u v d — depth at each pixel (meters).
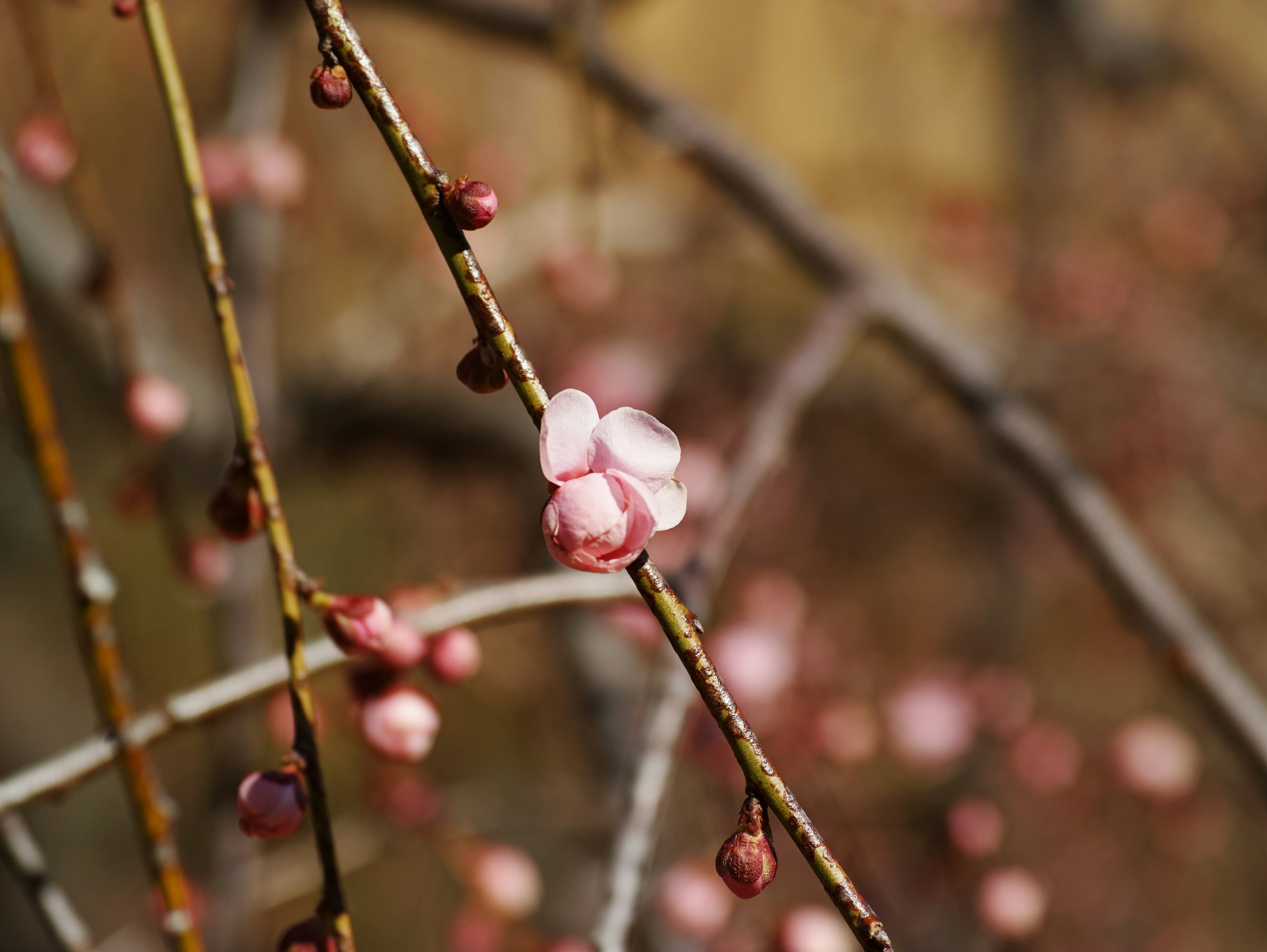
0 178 0.45
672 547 0.79
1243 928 1.38
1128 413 1.37
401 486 1.36
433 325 1.13
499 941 0.79
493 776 1.28
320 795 0.40
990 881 0.75
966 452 1.32
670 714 0.48
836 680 0.94
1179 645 0.68
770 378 0.70
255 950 1.07
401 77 1.20
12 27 1.13
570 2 0.75
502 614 0.47
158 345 0.95
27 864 0.46
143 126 1.29
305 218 1.27
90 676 0.45
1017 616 1.36
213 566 0.64
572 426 0.38
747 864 0.37
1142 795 0.98
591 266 0.94
